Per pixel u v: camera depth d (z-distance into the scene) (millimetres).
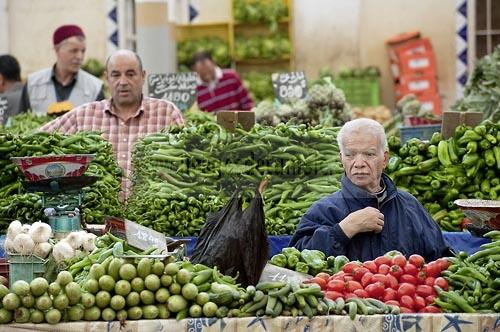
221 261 6203
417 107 13734
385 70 20031
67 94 13273
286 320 5711
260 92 19812
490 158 8898
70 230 7227
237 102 16047
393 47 19719
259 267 6242
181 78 12812
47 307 5590
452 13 19641
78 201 7375
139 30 14117
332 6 20094
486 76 12719
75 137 9062
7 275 6539
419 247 7328
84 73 13359
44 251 6262
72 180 7242
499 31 19500
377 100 19453
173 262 5809
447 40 19672
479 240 8062
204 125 8805
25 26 19703
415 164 9070
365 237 7219
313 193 8617
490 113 12445
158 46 14078
